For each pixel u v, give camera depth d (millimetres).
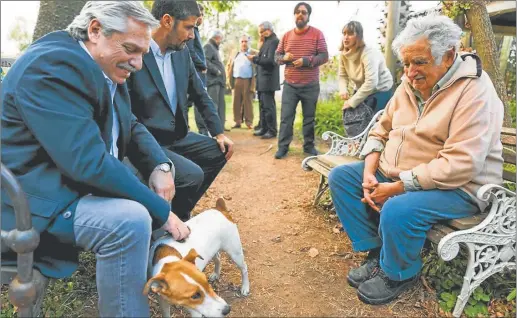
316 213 3730
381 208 2465
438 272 2502
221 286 2566
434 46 2262
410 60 2348
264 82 7004
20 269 1717
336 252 2998
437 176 2275
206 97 3260
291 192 4379
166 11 2619
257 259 2906
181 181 2781
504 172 2711
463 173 2223
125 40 1866
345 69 5035
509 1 4348
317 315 2305
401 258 2314
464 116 2256
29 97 1720
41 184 1796
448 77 2363
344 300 2439
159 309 2332
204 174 3162
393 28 5711
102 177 1793
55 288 2377
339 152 3730
